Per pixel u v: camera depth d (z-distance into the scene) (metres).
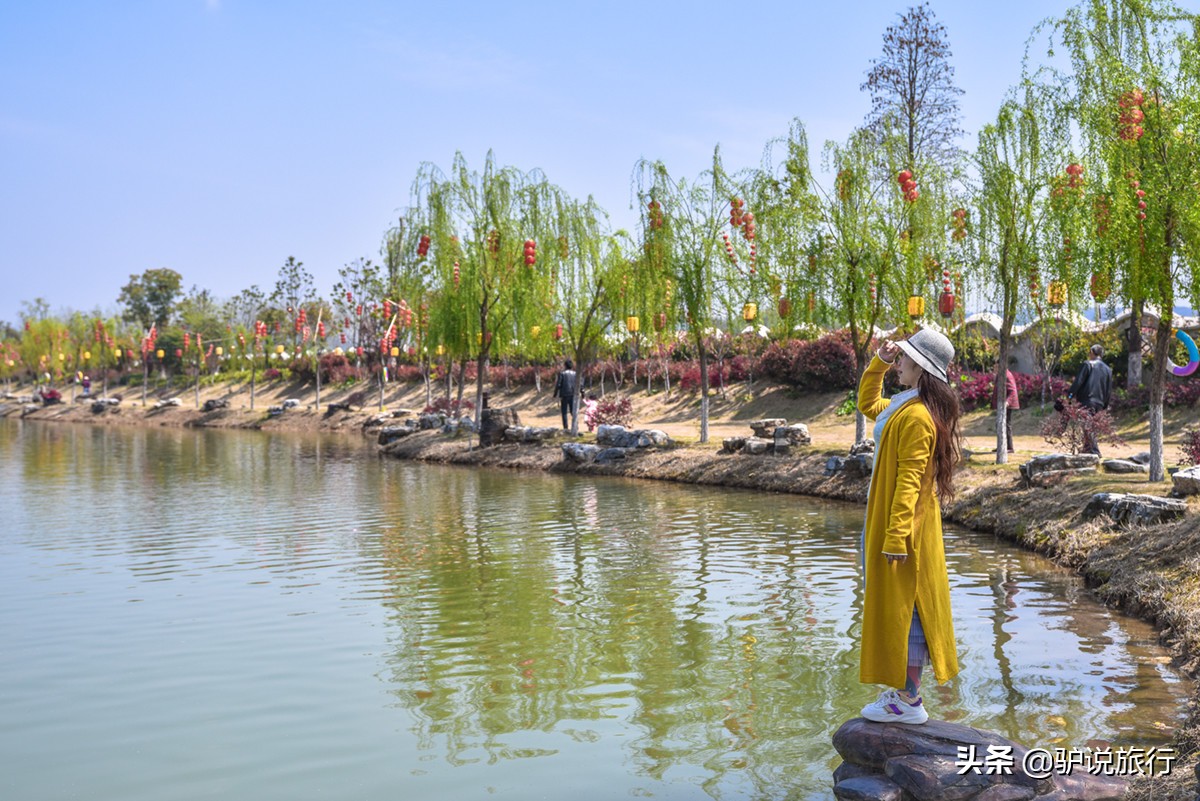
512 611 8.58
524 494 18.14
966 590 9.21
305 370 56.50
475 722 5.77
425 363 44.94
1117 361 24.77
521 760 5.17
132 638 7.71
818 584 9.60
